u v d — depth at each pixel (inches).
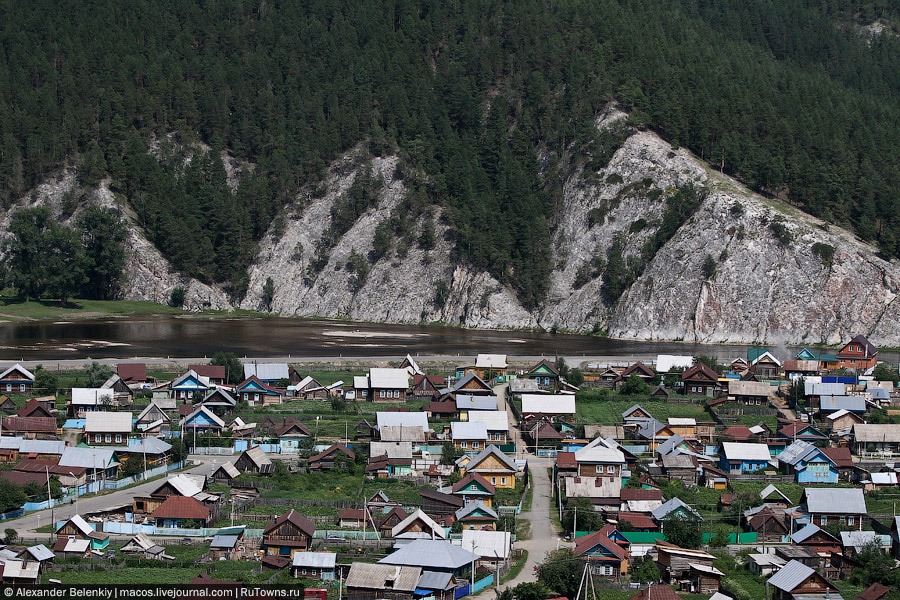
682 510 4680.1
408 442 5792.3
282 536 4261.8
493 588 3946.9
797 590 3841.0
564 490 5241.1
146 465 5580.7
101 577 3927.2
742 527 4744.1
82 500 5078.7
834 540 4453.7
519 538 4576.8
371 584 3801.7
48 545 4293.8
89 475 5329.7
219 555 4252.0
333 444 6072.8
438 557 3983.8
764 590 3961.6
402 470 5629.9
